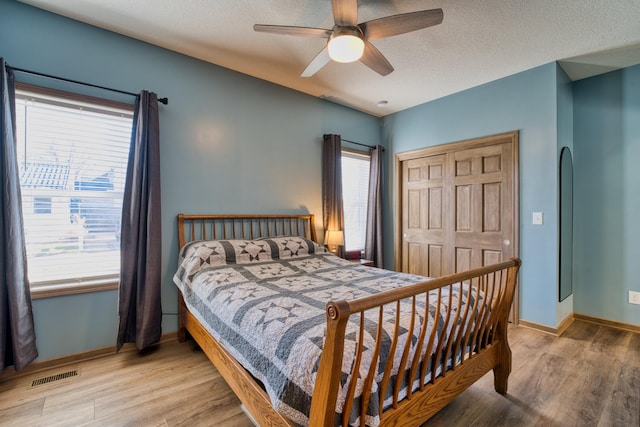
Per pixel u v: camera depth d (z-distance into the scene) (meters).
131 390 1.88
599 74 3.05
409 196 4.12
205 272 2.24
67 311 2.20
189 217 2.69
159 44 2.55
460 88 3.42
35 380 1.97
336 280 2.11
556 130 2.79
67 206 2.23
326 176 3.69
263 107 3.22
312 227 3.55
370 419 1.08
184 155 2.72
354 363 1.04
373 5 1.99
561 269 2.87
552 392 1.88
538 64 2.85
